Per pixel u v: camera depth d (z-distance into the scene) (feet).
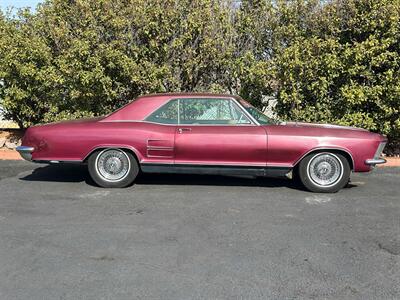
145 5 32.37
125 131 22.88
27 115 36.42
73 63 30.78
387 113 31.17
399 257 14.90
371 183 25.32
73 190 23.13
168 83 33.19
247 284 12.90
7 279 13.15
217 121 23.02
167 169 23.03
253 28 34.50
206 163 22.74
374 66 31.24
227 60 33.40
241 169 22.74
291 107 32.53
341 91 31.14
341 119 31.65
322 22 31.76
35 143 23.36
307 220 18.60
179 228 17.48
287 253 15.12
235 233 16.97
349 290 12.59
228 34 33.99
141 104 23.52
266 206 20.52
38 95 35.47
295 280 13.16
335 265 14.21
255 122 22.85
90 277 13.30
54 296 12.18
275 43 33.50
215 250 15.33
